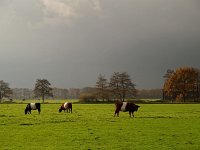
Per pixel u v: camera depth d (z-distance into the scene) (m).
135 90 152.12
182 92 143.62
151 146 23.30
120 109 48.34
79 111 65.00
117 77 151.50
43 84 169.25
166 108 80.75
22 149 22.20
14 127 33.50
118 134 28.70
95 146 23.30
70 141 25.30
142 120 41.28
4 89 174.25
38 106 56.22
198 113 58.16
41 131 30.47
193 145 23.66
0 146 23.28
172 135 28.28
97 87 149.38
